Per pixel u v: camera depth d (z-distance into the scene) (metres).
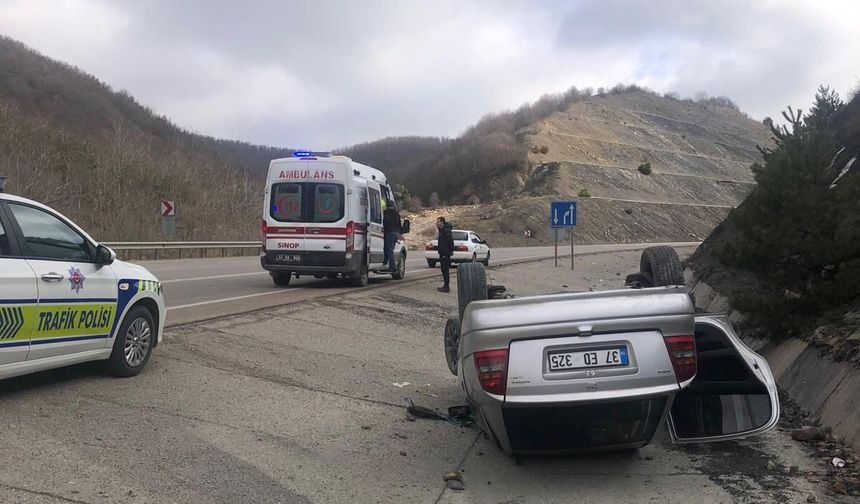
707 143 137.25
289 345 9.89
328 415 6.97
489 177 108.50
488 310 5.33
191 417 6.41
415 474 5.70
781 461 5.89
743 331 9.28
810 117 9.23
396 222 19.27
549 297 5.36
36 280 6.20
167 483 5.02
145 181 45.56
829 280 8.38
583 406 5.26
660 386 5.21
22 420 5.85
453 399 8.08
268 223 16.56
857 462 5.66
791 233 8.30
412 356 10.32
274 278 17.41
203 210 46.12
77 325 6.68
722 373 6.80
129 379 7.36
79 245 6.92
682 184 107.44
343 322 12.20
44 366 6.35
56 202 36.97
